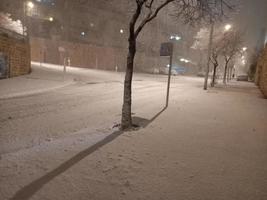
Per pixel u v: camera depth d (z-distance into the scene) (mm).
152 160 4328
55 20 47781
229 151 5109
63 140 5316
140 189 3275
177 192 3252
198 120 8047
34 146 4852
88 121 7301
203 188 3408
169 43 10141
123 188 3279
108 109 9383
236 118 8859
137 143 5262
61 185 3279
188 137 5949
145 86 21109
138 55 56531
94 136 5688
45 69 28125
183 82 31812
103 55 49469
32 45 41812
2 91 12047
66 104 10016
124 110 6422
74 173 3662
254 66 52719
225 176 3854
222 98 15398
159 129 6566
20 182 3320
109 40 55094
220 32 26031
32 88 13969
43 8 45438
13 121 6809
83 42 51375
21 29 25375
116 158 4332
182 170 3975
